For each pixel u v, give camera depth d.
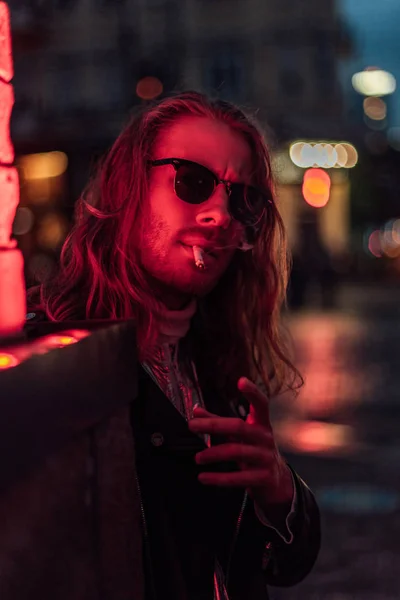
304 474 6.46
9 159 0.84
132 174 1.34
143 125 1.36
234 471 1.24
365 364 12.27
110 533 0.90
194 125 1.37
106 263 1.35
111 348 0.89
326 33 31.77
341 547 4.98
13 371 0.64
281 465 1.27
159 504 1.18
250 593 1.31
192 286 1.36
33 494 0.71
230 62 31.42
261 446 1.15
